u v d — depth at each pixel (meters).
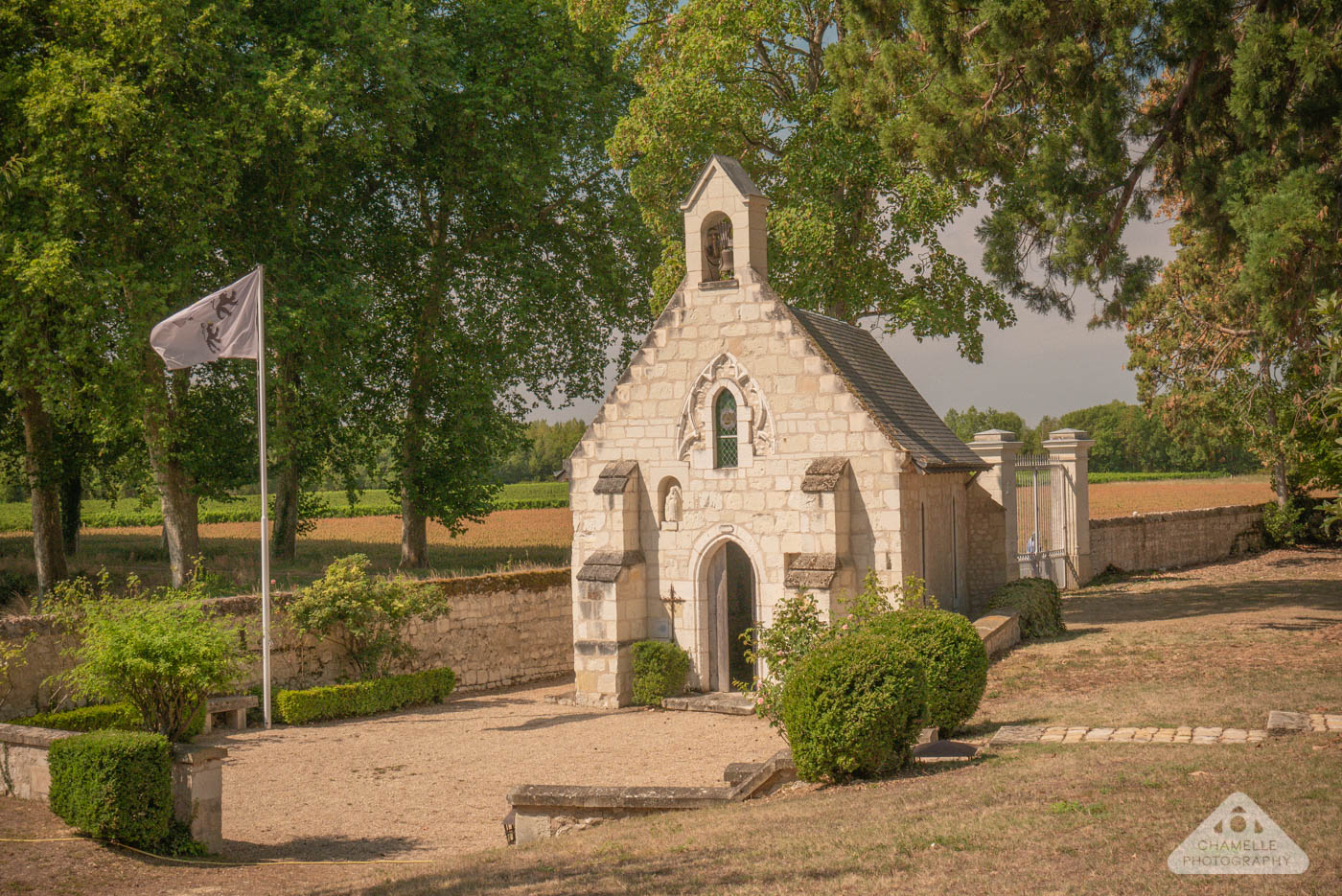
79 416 30.66
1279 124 19.25
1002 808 10.23
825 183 32.22
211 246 33.38
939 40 22.52
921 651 15.45
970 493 29.52
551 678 30.94
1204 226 21.67
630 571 24.45
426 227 43.50
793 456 23.14
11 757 15.00
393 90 33.91
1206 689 16.86
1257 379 27.86
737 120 33.09
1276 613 26.09
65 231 28.11
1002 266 22.88
